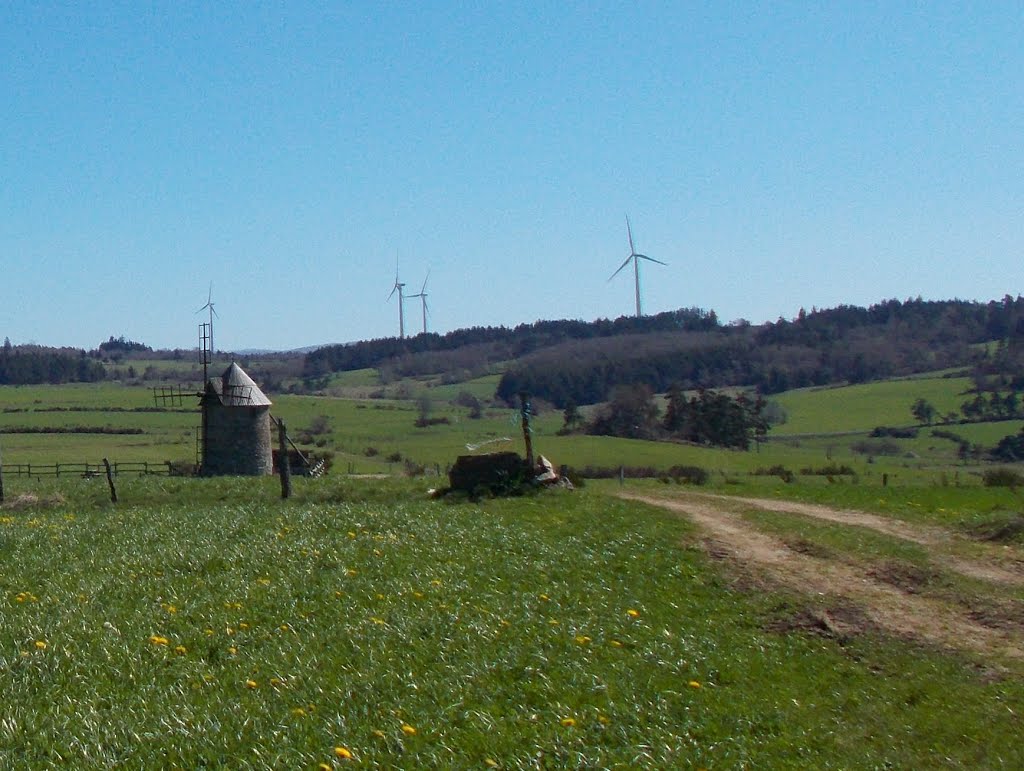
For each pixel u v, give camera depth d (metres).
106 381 173.62
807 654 15.40
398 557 21.62
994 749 11.96
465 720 11.74
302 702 12.39
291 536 25.09
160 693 12.89
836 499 33.81
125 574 20.42
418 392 138.88
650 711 12.38
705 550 22.55
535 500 32.44
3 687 13.02
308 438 92.31
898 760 11.61
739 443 83.62
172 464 66.81
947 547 23.19
